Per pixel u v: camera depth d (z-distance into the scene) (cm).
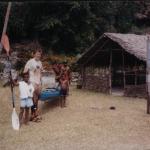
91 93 1994
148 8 3506
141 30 3447
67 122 1302
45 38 3003
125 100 1798
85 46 2966
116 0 3297
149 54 1487
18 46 2702
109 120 1341
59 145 1042
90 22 2984
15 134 1148
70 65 2377
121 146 1038
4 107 1538
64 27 2934
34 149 1008
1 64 2242
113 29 3222
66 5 2883
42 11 2942
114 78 2372
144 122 1324
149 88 1477
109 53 2145
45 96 1434
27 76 1267
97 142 1073
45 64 2347
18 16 2934
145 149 1016
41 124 1270
